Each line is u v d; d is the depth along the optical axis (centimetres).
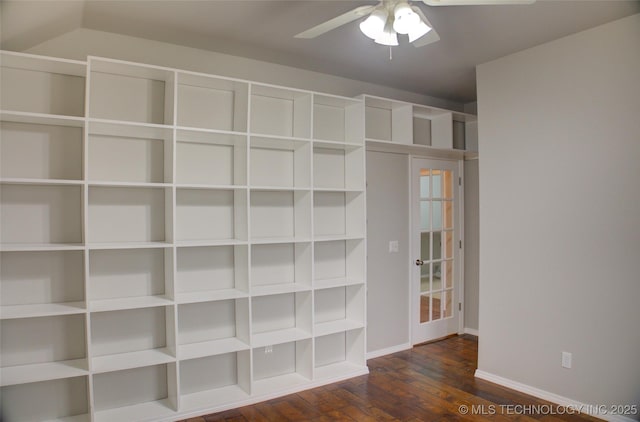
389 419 301
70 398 288
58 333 284
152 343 314
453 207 506
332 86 410
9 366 271
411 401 329
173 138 292
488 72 369
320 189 360
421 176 477
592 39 301
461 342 479
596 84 300
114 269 301
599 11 276
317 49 342
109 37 305
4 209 271
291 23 293
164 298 303
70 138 288
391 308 447
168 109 307
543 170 329
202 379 334
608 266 293
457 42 326
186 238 327
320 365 395
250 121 353
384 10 209
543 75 330
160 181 318
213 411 310
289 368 376
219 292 329
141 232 310
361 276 394
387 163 446
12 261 272
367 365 409
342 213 413
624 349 286
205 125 336
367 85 436
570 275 313
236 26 297
